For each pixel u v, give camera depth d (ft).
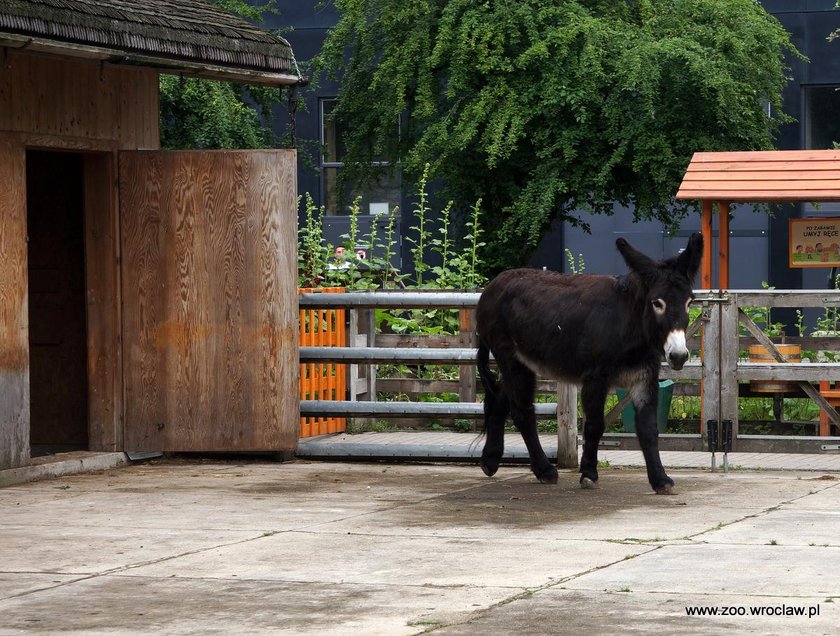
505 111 71.61
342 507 33.76
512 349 37.58
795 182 51.29
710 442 40.50
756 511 32.45
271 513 32.81
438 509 33.24
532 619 21.44
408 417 43.62
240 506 34.04
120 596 23.63
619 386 35.76
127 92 43.50
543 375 37.01
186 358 42.83
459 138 72.23
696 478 38.93
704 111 72.90
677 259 33.35
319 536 29.37
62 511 33.40
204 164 42.52
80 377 44.98
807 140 98.22
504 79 72.64
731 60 73.36
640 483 37.83
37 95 39.58
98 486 38.01
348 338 51.93
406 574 25.17
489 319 37.93
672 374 43.16
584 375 35.58
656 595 22.99
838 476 39.27
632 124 71.51
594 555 26.78
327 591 23.80
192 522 31.50
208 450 42.86
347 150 83.82
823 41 96.78
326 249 60.54
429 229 100.12
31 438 45.42
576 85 71.56
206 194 42.57
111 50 37.35
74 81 41.09
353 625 21.29
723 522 30.81
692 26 74.43
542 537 29.01
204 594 23.71
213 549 27.96
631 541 28.35
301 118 102.42
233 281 42.60
